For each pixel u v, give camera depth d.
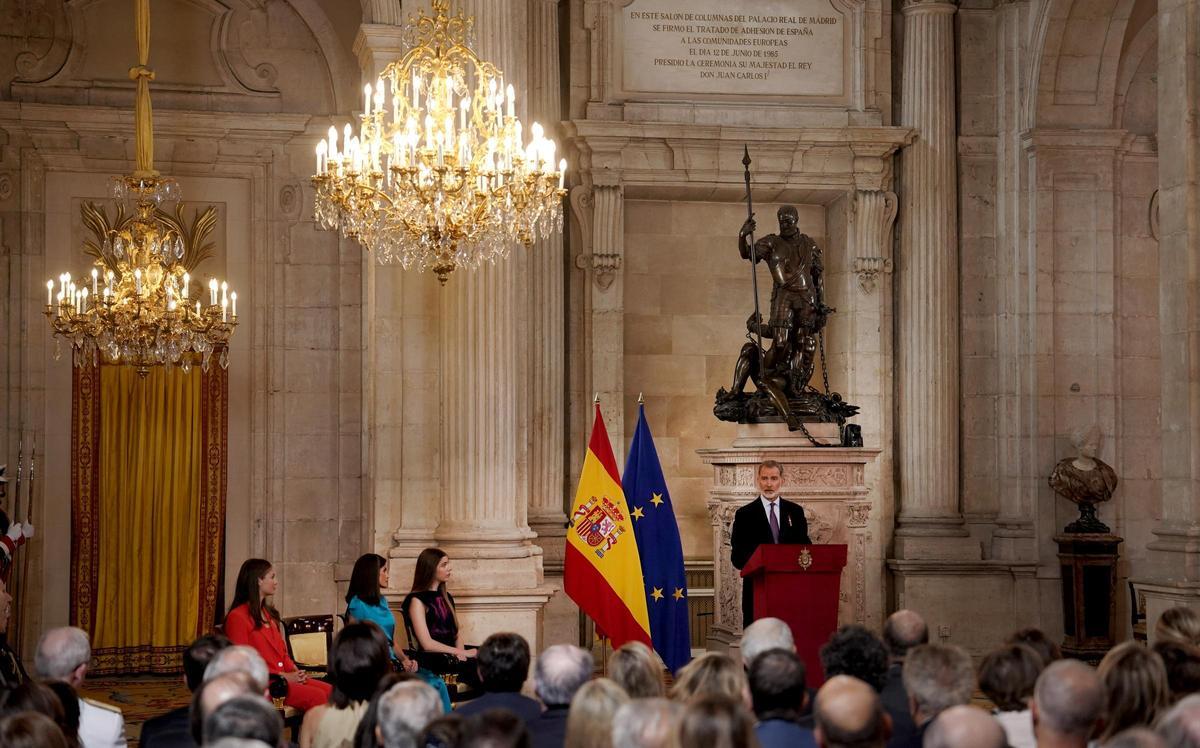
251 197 16.59
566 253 16.75
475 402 12.92
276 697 10.28
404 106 10.73
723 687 5.57
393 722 5.17
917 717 5.56
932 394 16.98
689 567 17.06
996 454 17.30
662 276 17.38
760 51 17.09
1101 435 17.00
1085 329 17.08
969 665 5.53
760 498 12.12
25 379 15.88
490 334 13.00
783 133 16.72
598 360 16.56
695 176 16.77
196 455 16.22
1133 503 17.19
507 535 12.79
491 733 4.40
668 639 11.58
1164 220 12.25
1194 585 11.56
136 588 15.99
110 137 16.22
